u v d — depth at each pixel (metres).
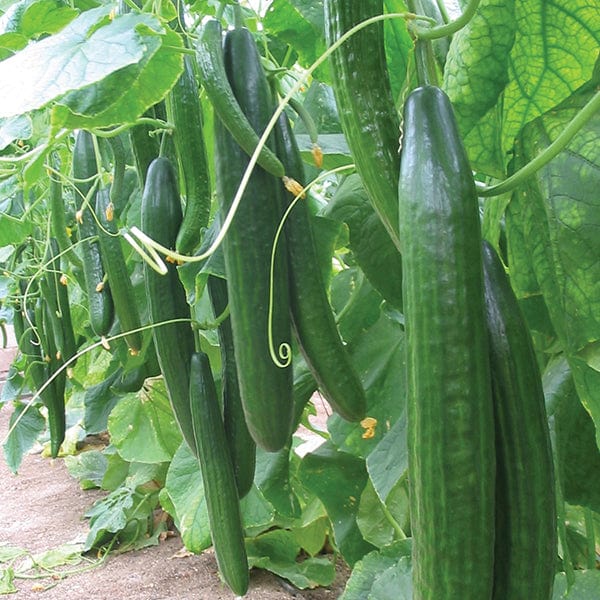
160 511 6.07
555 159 1.30
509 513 1.04
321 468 3.47
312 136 1.49
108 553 5.43
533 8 1.38
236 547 1.67
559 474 1.74
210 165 2.58
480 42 1.41
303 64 2.48
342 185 2.35
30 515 6.38
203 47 1.37
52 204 2.65
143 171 2.10
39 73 1.21
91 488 7.04
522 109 1.53
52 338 3.91
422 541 0.94
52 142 1.49
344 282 3.14
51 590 4.84
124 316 2.43
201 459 1.70
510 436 1.04
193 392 1.70
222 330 1.78
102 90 1.34
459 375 0.92
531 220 1.41
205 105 2.48
